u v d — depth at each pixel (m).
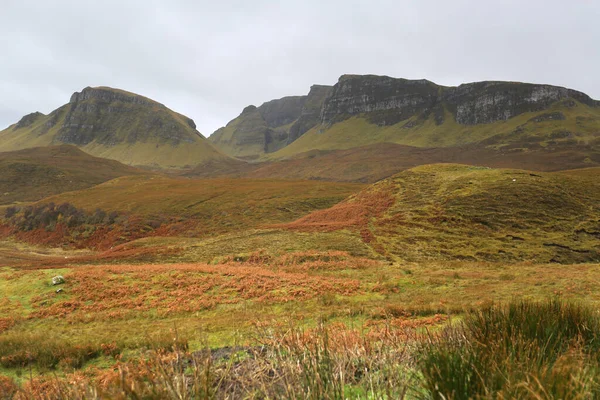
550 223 45.56
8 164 171.00
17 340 14.60
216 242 47.38
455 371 3.32
